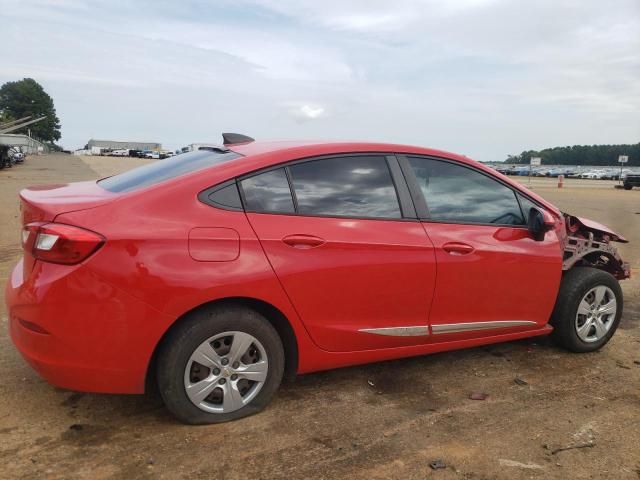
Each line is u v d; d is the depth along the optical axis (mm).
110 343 2693
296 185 3162
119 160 67188
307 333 3135
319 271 3074
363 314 3262
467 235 3578
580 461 2777
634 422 3195
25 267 2801
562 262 3988
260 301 2982
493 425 3115
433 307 3488
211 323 2848
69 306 2637
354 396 3424
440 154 3686
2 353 3883
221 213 2908
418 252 3361
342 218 3213
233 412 3025
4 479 2479
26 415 3062
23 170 34938
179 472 2584
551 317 4215
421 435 2984
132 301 2682
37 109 138750
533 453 2838
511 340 4355
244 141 3832
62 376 2717
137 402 3246
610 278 4289
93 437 2859
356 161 3393
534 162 48469
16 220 11062
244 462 2680
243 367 3008
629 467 2736
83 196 2963
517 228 3812
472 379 3742
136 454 2715
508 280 3732
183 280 2742
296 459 2719
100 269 2643
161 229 2758
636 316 5301
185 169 3189
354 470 2645
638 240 10617
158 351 2857
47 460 2641
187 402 2881
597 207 19500
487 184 3830
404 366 3934
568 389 3627
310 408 3246
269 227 2988
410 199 3465
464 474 2639
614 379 3811
